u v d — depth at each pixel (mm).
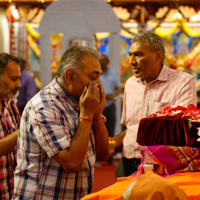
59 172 2443
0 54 3160
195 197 2156
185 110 2939
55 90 2520
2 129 3213
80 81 2461
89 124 2441
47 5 11312
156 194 1632
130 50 3543
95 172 7812
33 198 2453
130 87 3775
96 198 2297
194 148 2648
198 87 11445
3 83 3113
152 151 2732
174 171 2682
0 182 3186
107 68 8523
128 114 3721
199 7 11219
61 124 2434
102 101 2566
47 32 10523
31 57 11594
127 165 3684
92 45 10555
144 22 11383
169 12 11320
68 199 2475
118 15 11352
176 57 11516
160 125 2730
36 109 2441
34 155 2471
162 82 3576
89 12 10461
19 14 11383
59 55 11109
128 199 1693
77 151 2354
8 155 3242
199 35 11430
